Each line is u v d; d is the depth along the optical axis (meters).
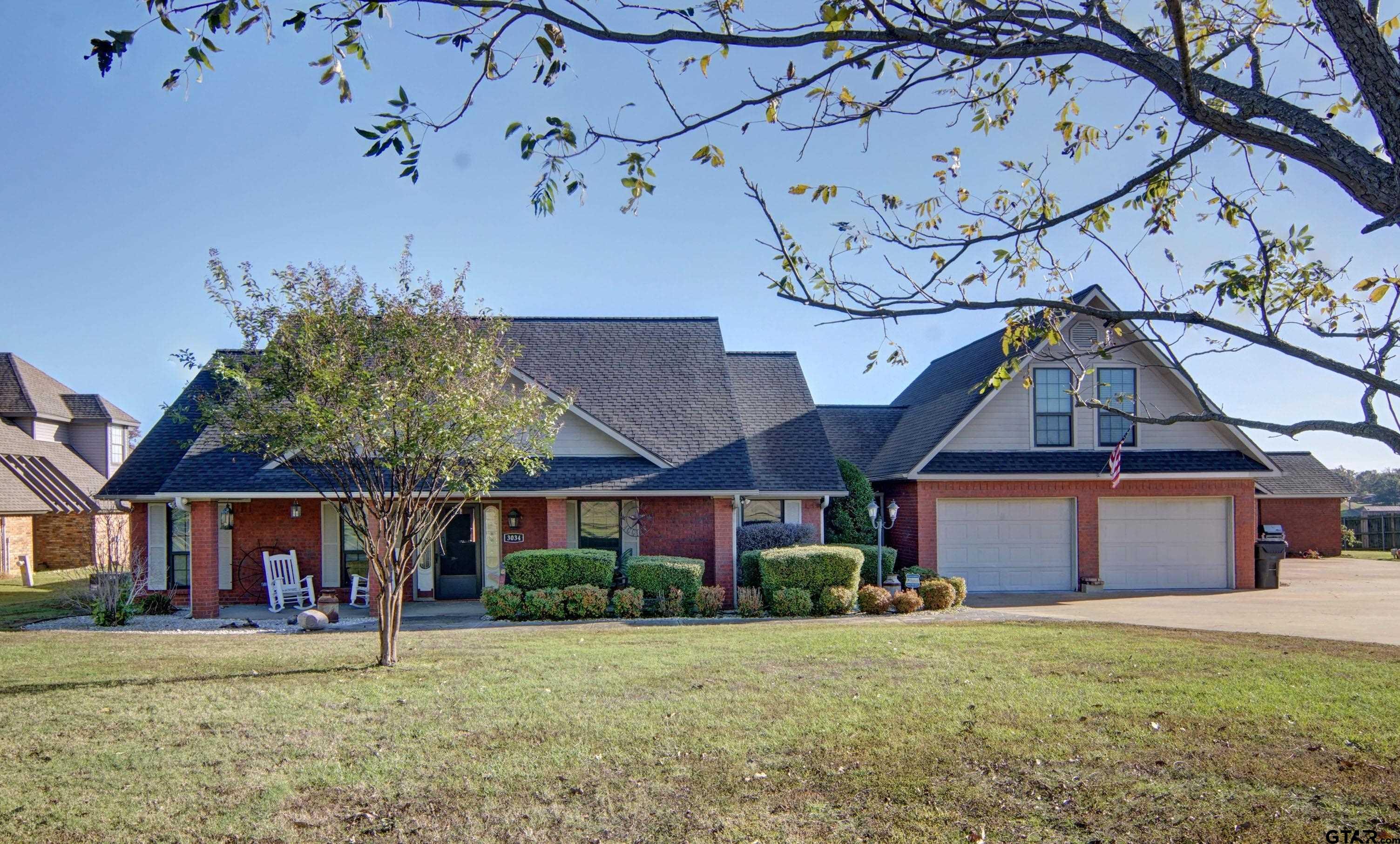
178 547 19.00
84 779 6.42
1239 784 6.28
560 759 6.88
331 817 5.82
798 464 21.05
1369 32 3.13
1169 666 10.36
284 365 10.23
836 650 11.45
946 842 5.42
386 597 10.59
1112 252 4.76
